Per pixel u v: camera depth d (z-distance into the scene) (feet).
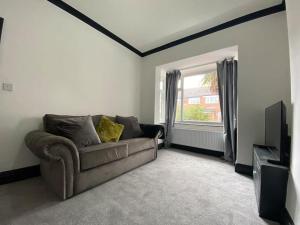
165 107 12.51
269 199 3.92
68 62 7.32
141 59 12.20
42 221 3.55
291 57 4.15
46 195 4.66
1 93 5.34
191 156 9.59
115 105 9.98
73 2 6.93
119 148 6.17
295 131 3.73
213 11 7.30
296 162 3.48
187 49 9.68
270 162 4.27
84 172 4.91
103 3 6.92
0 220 3.53
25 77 5.90
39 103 6.31
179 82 12.85
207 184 5.74
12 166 5.59
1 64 5.33
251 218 3.91
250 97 7.18
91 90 8.42
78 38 7.73
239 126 7.38
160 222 3.66
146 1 6.75
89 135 6.02
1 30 5.27
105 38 9.17
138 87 11.99
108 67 9.43
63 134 5.50
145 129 9.40
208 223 3.67
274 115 4.97
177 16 7.73
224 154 9.03
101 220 3.67
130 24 8.50
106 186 5.41
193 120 11.98
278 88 6.59
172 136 12.06
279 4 6.65
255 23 7.21
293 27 3.96
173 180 6.01
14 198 4.46
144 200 4.58
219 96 9.89
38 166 6.21
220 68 9.88
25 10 5.88
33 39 6.11
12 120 5.59
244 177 6.50
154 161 8.45
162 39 10.11
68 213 3.87
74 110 7.61
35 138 4.62
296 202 3.30
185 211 4.10
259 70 7.02
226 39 8.07
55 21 6.79
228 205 4.43
